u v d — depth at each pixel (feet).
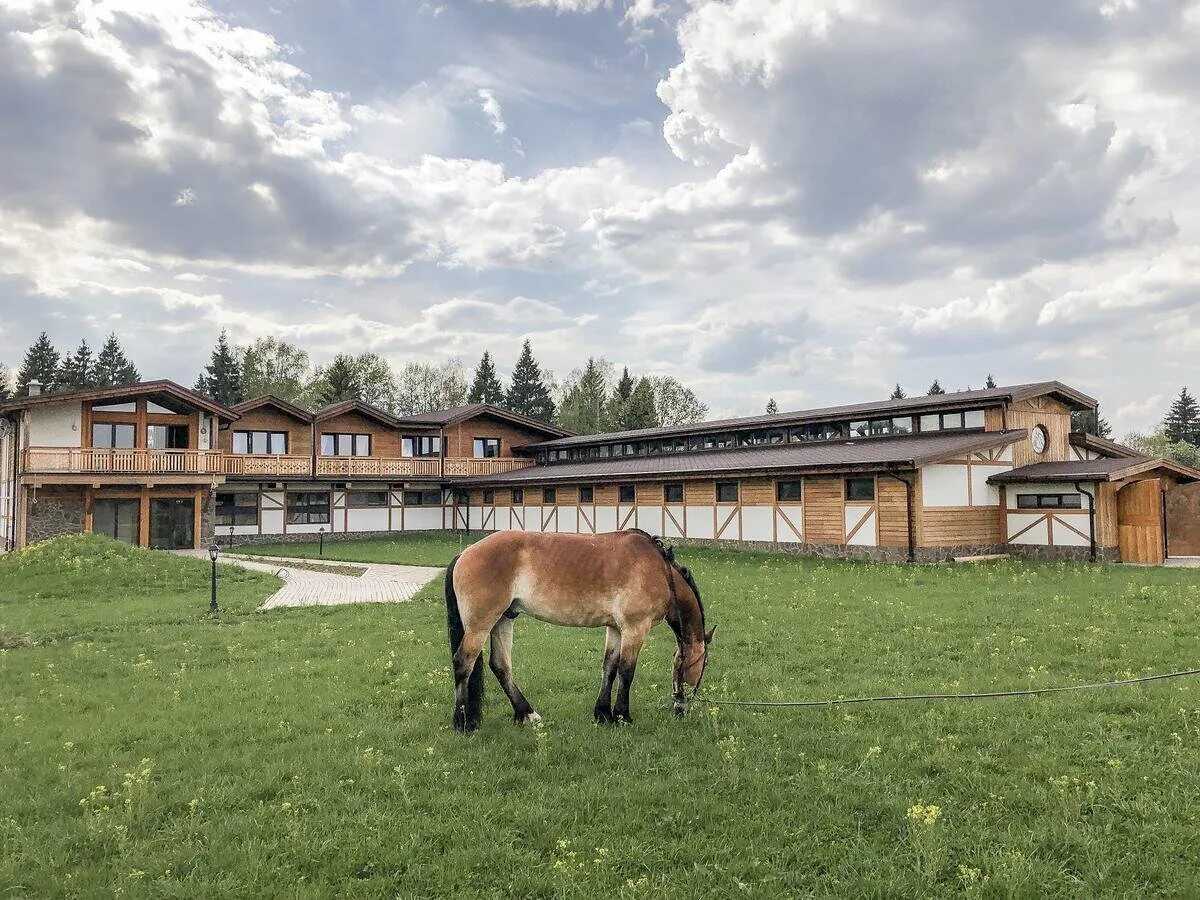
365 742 22.39
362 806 17.83
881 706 24.97
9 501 104.53
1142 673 28.68
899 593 51.01
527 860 15.30
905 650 33.71
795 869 14.89
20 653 36.24
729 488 90.48
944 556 72.90
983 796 17.87
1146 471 72.43
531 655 33.71
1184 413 251.19
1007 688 26.81
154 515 101.24
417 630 40.75
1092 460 79.36
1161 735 21.45
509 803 17.79
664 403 261.44
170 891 14.25
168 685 29.55
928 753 20.56
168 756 21.47
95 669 32.32
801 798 17.84
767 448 102.78
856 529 76.84
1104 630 36.01
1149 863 14.67
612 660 24.13
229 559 86.58
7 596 55.98
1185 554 74.43
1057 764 19.49
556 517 117.08
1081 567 64.64
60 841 16.15
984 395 82.69
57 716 25.49
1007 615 41.32
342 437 131.75
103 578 60.18
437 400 271.28
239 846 15.94
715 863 15.07
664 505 98.73
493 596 23.22
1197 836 15.58
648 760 20.35
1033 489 76.28
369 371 263.08
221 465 103.35
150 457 97.76
